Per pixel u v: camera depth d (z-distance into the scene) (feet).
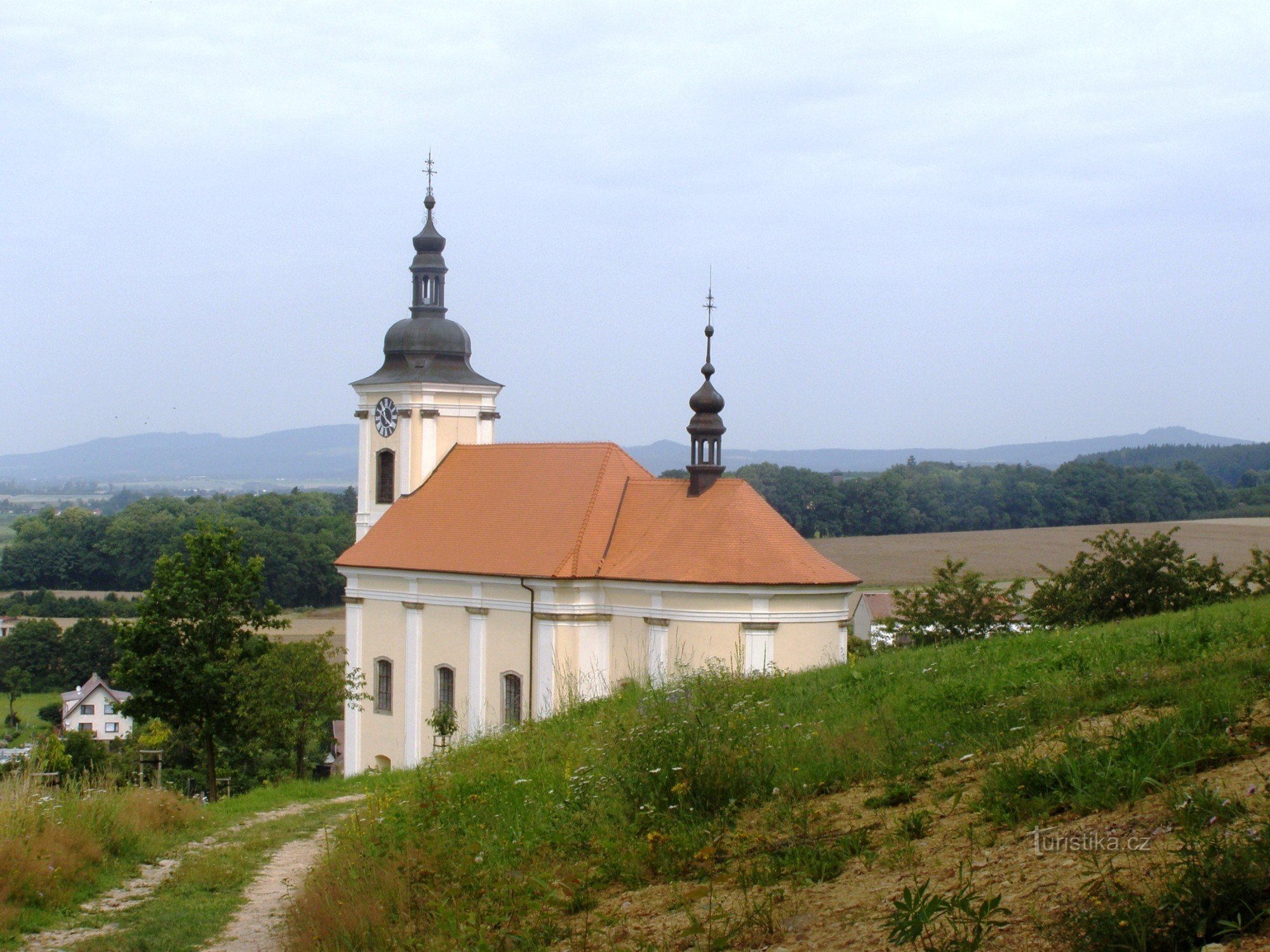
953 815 40.16
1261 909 25.95
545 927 39.22
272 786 120.16
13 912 54.03
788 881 37.81
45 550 523.29
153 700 150.82
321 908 48.52
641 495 162.61
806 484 453.99
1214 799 31.55
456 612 169.78
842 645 148.25
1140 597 152.46
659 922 37.01
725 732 54.03
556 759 71.05
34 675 402.52
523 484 173.78
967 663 79.00
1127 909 26.94
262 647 154.20
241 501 587.27
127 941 52.06
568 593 156.35
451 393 190.08
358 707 181.37
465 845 52.75
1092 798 36.22
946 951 28.14
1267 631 64.90
